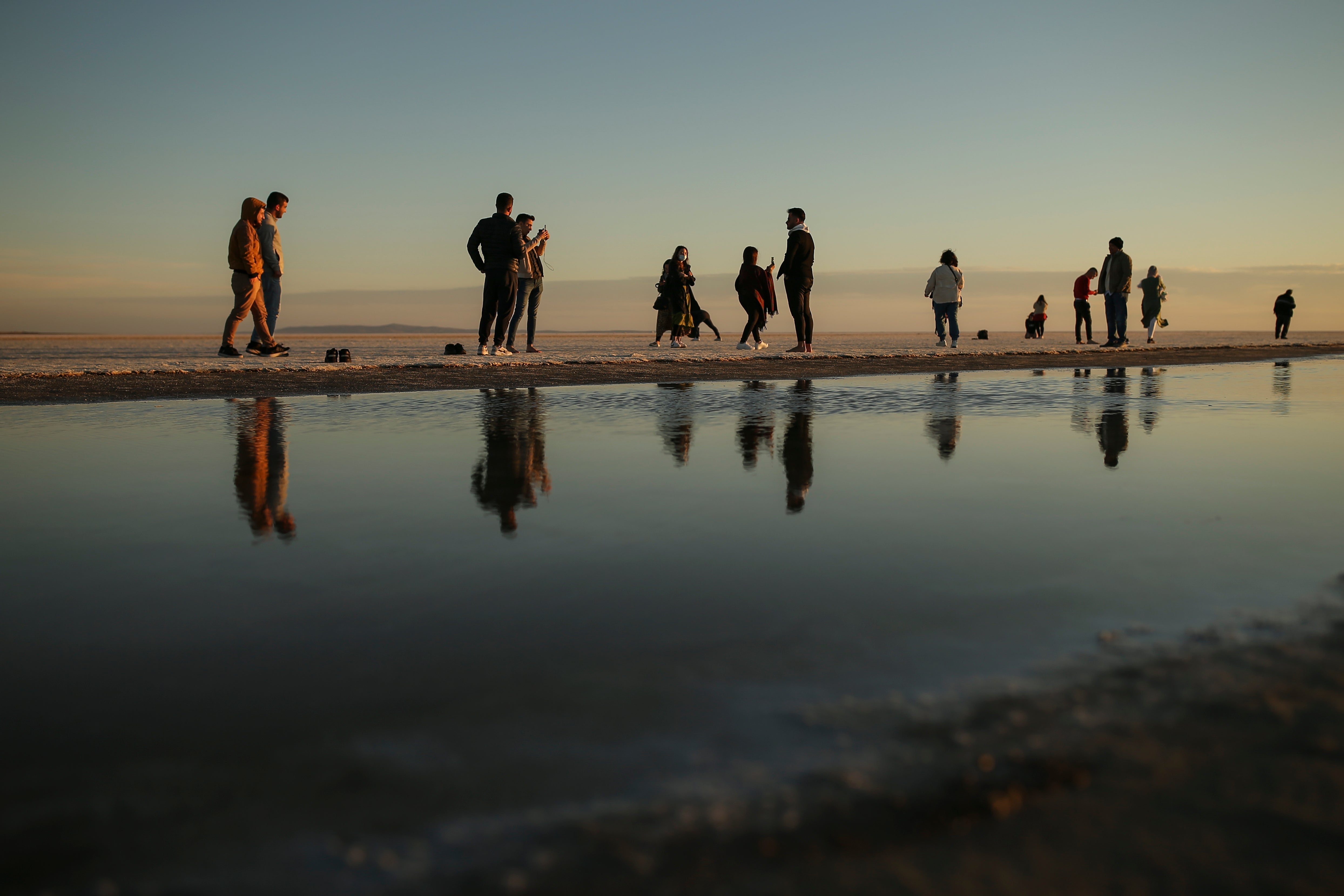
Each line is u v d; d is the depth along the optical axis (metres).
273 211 10.88
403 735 1.10
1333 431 4.30
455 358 10.77
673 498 2.65
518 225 11.26
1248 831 0.84
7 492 2.80
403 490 2.81
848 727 1.09
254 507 2.56
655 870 0.80
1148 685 1.19
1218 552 1.95
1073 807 0.89
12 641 1.46
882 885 0.77
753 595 1.66
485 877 0.80
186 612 1.61
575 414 5.27
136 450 3.74
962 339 23.45
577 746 1.06
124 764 1.04
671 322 14.83
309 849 0.85
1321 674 1.21
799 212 12.21
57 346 18.30
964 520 2.32
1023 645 1.37
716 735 1.08
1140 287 16.42
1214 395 6.49
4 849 0.86
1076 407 5.60
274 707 1.19
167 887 0.80
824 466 3.25
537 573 1.84
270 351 11.16
